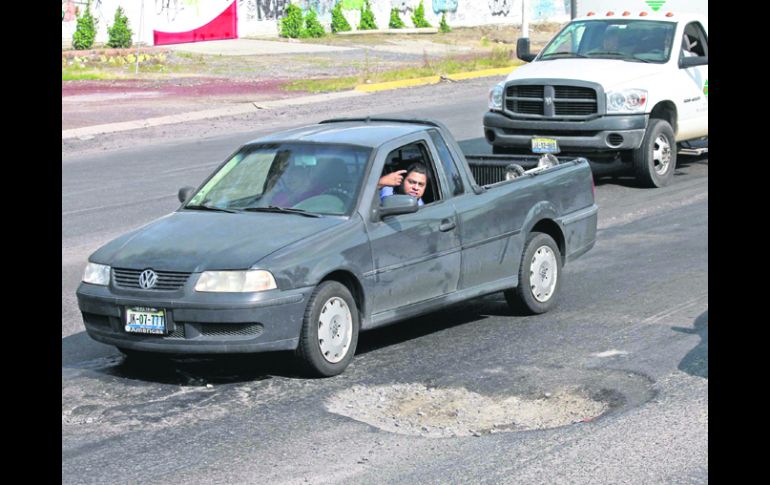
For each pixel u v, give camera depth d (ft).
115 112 94.99
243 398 27.66
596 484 21.65
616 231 49.34
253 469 22.86
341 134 33.45
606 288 39.06
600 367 29.66
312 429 25.29
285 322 28.14
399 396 27.84
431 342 32.89
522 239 35.27
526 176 35.99
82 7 144.56
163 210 56.13
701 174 63.10
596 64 60.23
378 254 30.53
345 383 28.81
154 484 22.15
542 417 26.14
